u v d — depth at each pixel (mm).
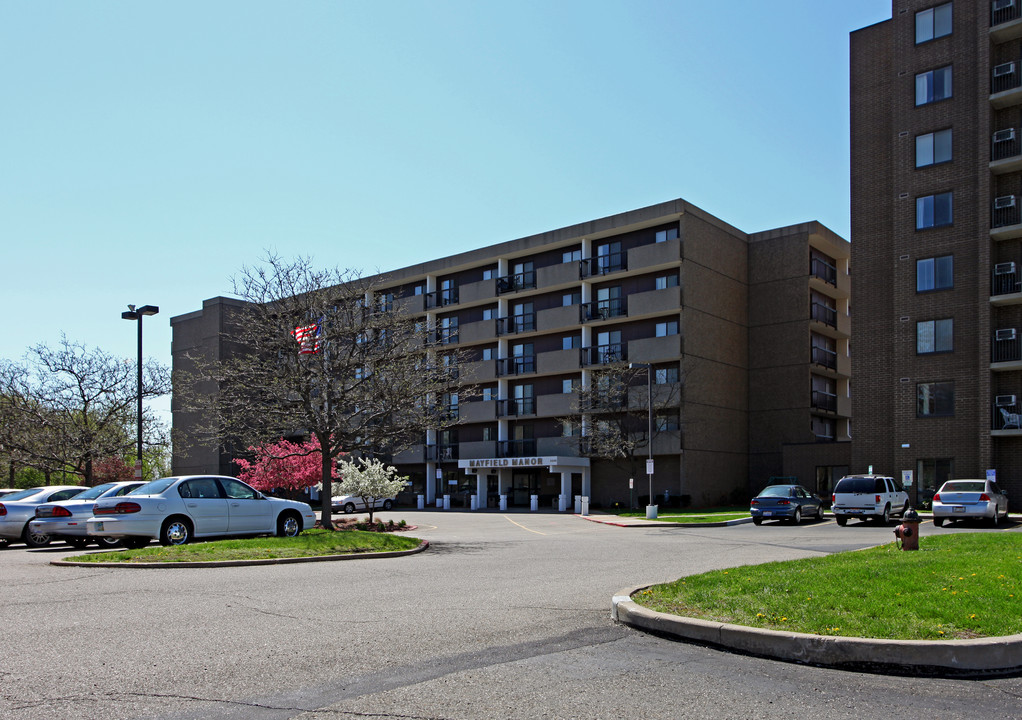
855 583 10008
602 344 50156
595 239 51156
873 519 31172
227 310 59875
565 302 52344
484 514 45156
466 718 5691
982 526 26688
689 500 44625
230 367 24938
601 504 50000
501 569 14836
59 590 11461
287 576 13469
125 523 17500
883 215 39750
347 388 23531
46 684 6406
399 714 5773
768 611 8680
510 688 6426
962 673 7008
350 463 32438
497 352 55438
